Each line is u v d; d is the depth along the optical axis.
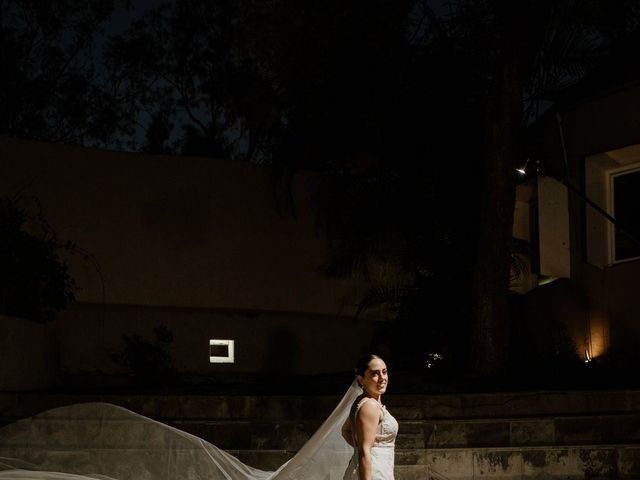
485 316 13.42
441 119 15.50
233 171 16.48
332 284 16.88
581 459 9.86
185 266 15.89
